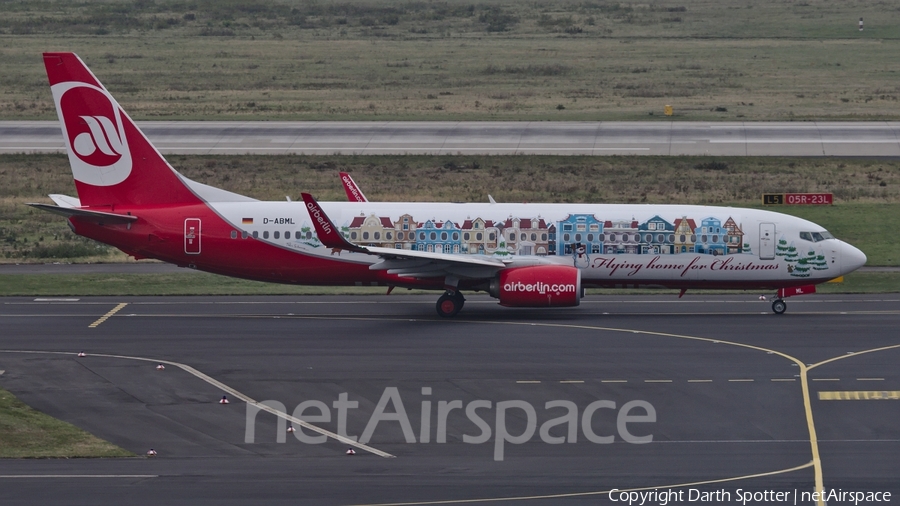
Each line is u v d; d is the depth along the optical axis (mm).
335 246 194375
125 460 128250
